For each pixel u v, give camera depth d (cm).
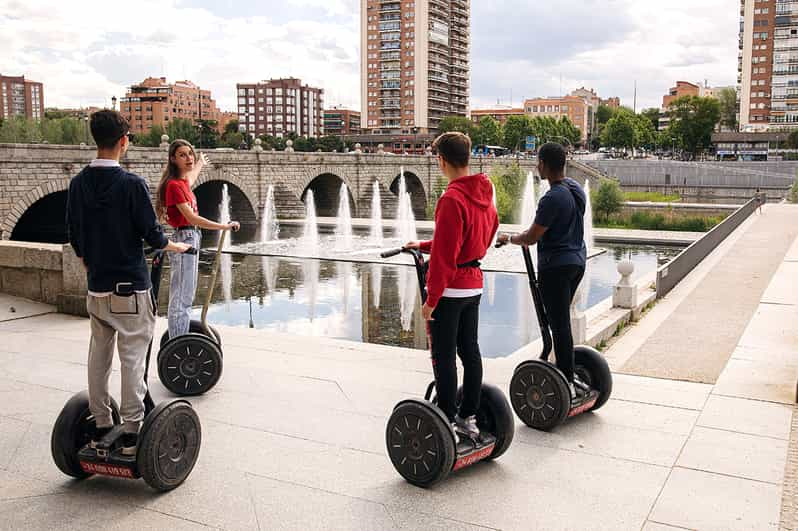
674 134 12862
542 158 501
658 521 384
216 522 381
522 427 532
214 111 19088
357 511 394
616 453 480
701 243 1766
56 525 377
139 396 417
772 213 3550
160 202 612
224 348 772
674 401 600
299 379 652
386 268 2378
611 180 4922
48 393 600
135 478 411
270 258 2681
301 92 18800
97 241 398
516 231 3353
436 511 394
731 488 425
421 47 13925
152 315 423
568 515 390
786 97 11088
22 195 3331
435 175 7038
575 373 556
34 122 9356
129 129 411
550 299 511
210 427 525
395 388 625
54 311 938
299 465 457
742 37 11900
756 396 613
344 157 5741
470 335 429
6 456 470
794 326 920
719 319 1027
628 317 1023
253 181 4856
